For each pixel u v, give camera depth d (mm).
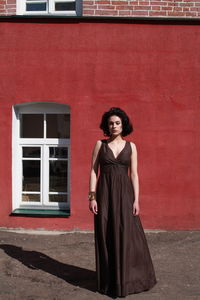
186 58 7188
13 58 7262
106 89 7234
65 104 7277
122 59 7211
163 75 7199
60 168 7602
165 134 7203
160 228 7203
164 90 7199
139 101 7207
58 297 4359
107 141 4676
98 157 4668
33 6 7711
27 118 7629
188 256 5875
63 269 5348
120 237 4375
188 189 7188
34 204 7641
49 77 7254
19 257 5793
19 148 7629
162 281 4848
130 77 7207
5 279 4879
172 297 4352
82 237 6906
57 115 7574
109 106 7234
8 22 7246
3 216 7297
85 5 7207
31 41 7242
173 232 7133
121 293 4285
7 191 7289
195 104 7188
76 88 7234
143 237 4578
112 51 7207
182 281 4867
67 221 7230
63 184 7598
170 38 7184
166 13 7215
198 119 7188
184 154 7199
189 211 7188
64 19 7199
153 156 7203
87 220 7219
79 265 5523
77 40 7219
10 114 7273
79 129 7238
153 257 5832
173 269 5312
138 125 7215
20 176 7645
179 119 7195
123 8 7211
